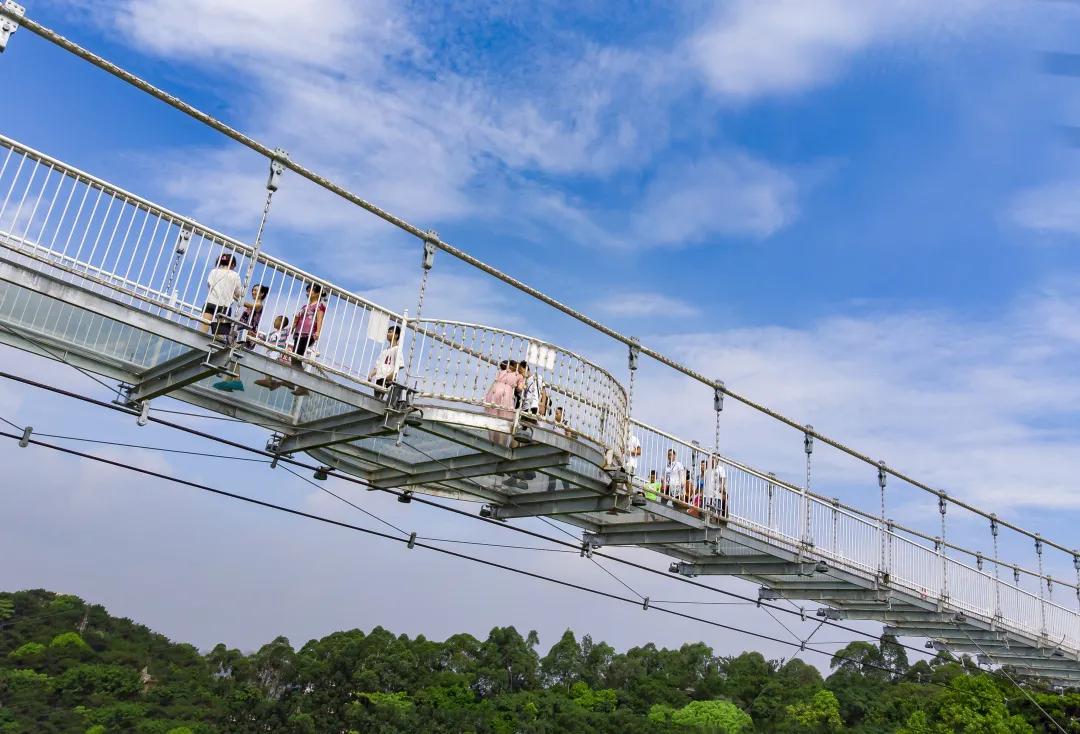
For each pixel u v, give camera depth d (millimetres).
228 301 11562
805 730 88250
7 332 11250
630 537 17828
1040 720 52094
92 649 110000
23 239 9664
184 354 11656
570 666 122688
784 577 20797
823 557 18812
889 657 102250
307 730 97625
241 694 99812
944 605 21422
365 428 12961
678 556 19953
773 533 17875
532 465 14070
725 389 17828
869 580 19719
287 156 11836
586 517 18094
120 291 10305
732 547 19078
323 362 12047
